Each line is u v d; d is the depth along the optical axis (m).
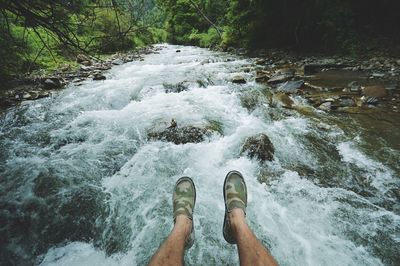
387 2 9.22
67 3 3.23
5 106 5.54
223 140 3.73
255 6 12.20
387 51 8.19
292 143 3.60
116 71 8.76
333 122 4.12
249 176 2.98
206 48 16.48
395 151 3.30
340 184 2.83
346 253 2.07
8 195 2.93
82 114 5.00
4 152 3.78
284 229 2.29
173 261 1.43
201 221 2.40
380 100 4.80
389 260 2.02
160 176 3.05
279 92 5.52
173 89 6.15
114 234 2.43
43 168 3.35
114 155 3.55
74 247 2.37
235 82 6.39
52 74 8.09
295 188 2.79
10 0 3.06
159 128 4.04
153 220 2.47
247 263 1.42
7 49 4.59
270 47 12.10
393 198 2.60
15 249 2.38
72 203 2.79
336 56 9.11
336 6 9.66
